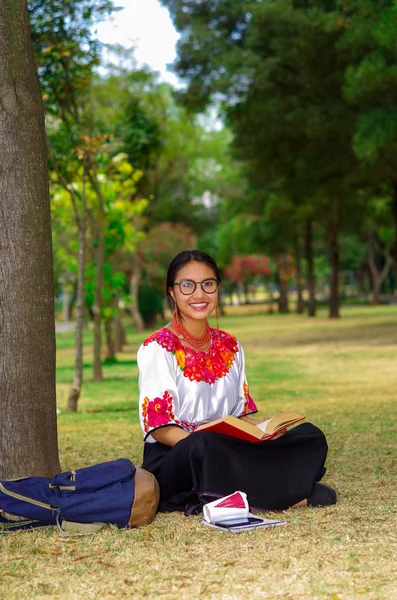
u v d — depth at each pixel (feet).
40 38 34.01
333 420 27.94
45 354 15.40
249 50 59.52
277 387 41.14
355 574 10.94
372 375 45.98
